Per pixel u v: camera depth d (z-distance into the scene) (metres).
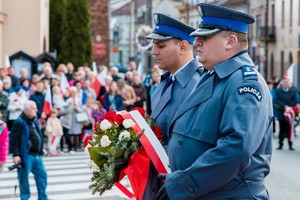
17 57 24.47
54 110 17.39
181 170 4.07
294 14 51.91
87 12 42.00
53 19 44.88
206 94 4.19
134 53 92.62
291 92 19.31
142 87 19.25
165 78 5.78
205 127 4.12
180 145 4.25
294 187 12.03
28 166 10.12
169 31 5.50
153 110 5.70
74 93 18.17
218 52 4.21
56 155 17.48
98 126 5.20
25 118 10.12
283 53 54.78
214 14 4.20
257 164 4.13
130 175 4.95
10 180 13.05
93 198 10.89
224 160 3.86
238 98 3.98
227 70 4.15
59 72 21.97
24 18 30.34
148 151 4.96
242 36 4.23
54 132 17.34
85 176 13.77
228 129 3.93
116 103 18.36
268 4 58.00
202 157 3.95
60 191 11.86
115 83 18.55
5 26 30.17
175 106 5.37
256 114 3.94
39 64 25.69
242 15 4.19
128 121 5.05
